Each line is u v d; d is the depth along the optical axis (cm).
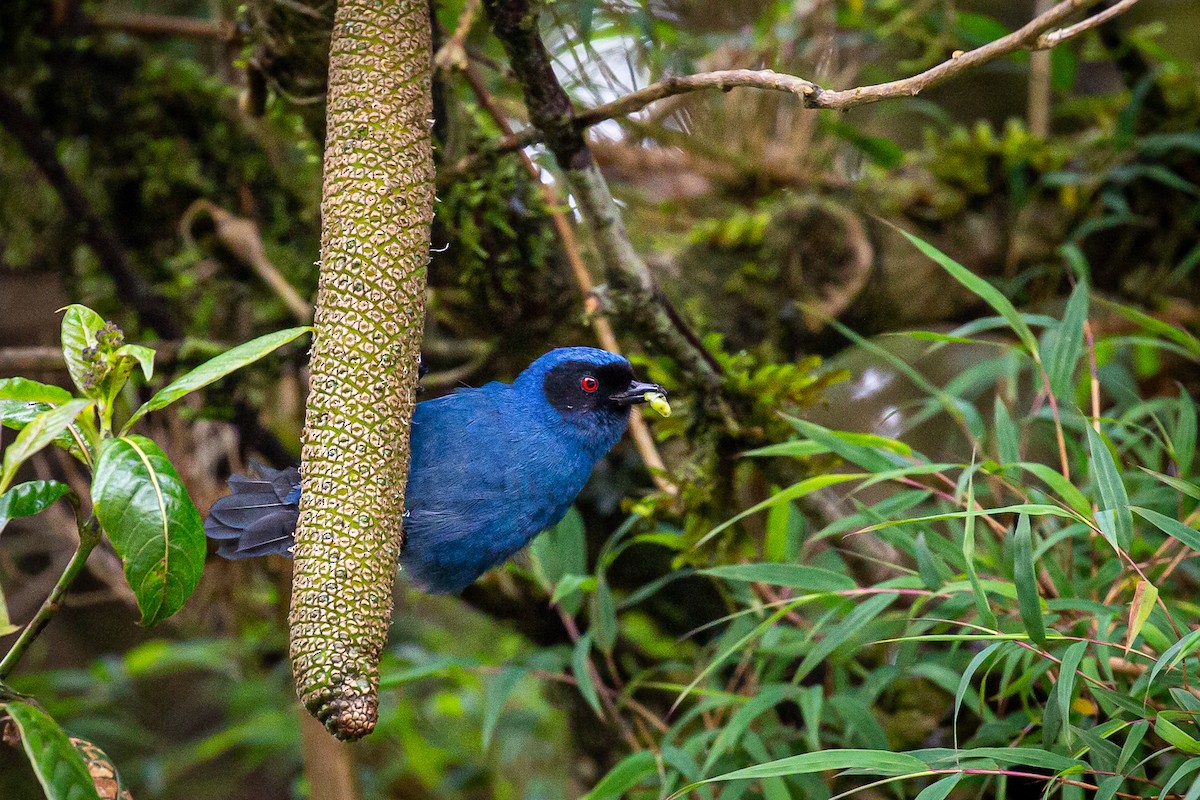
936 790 504
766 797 676
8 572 1232
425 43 493
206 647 1108
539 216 881
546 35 1010
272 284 1010
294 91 766
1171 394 1086
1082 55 1162
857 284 1041
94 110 1028
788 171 1108
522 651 1052
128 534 424
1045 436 896
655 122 1072
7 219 1080
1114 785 509
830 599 708
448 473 726
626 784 719
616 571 1059
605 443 781
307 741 803
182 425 1021
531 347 953
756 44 1078
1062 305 1212
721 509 830
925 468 633
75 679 1123
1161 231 1073
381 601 444
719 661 651
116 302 1095
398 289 467
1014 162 1077
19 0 991
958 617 669
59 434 417
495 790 1160
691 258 1041
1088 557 765
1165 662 487
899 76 1152
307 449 459
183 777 1343
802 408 805
